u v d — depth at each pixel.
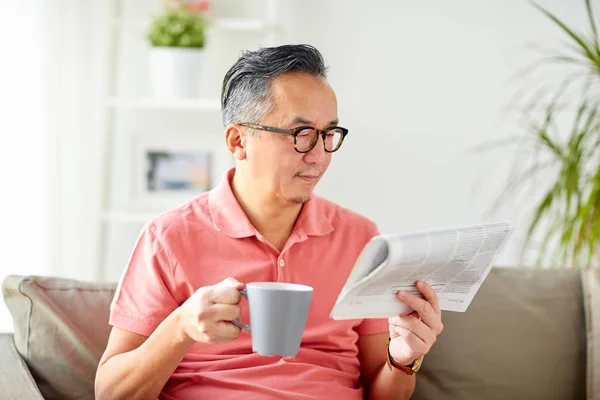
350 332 1.72
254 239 1.68
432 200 3.31
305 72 1.57
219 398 1.59
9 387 1.49
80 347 1.72
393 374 1.64
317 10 3.26
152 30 3.11
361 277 1.30
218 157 3.32
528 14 3.25
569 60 2.88
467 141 3.29
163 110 3.32
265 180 1.60
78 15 3.17
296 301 1.22
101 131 3.18
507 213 3.27
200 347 1.66
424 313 1.40
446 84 3.28
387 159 3.30
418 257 1.30
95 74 3.21
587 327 1.91
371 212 3.32
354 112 3.29
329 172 3.31
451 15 3.27
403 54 3.27
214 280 1.64
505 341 1.89
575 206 2.85
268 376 1.62
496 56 3.27
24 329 1.72
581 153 2.60
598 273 1.98
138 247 1.67
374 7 3.27
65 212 3.19
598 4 3.22
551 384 1.89
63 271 3.18
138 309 1.60
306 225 1.70
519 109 3.26
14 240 2.98
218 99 3.30
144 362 1.48
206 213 1.71
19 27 2.95
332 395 1.63
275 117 1.56
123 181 3.34
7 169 2.96
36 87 2.99
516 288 1.95
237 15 3.29
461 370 1.87
